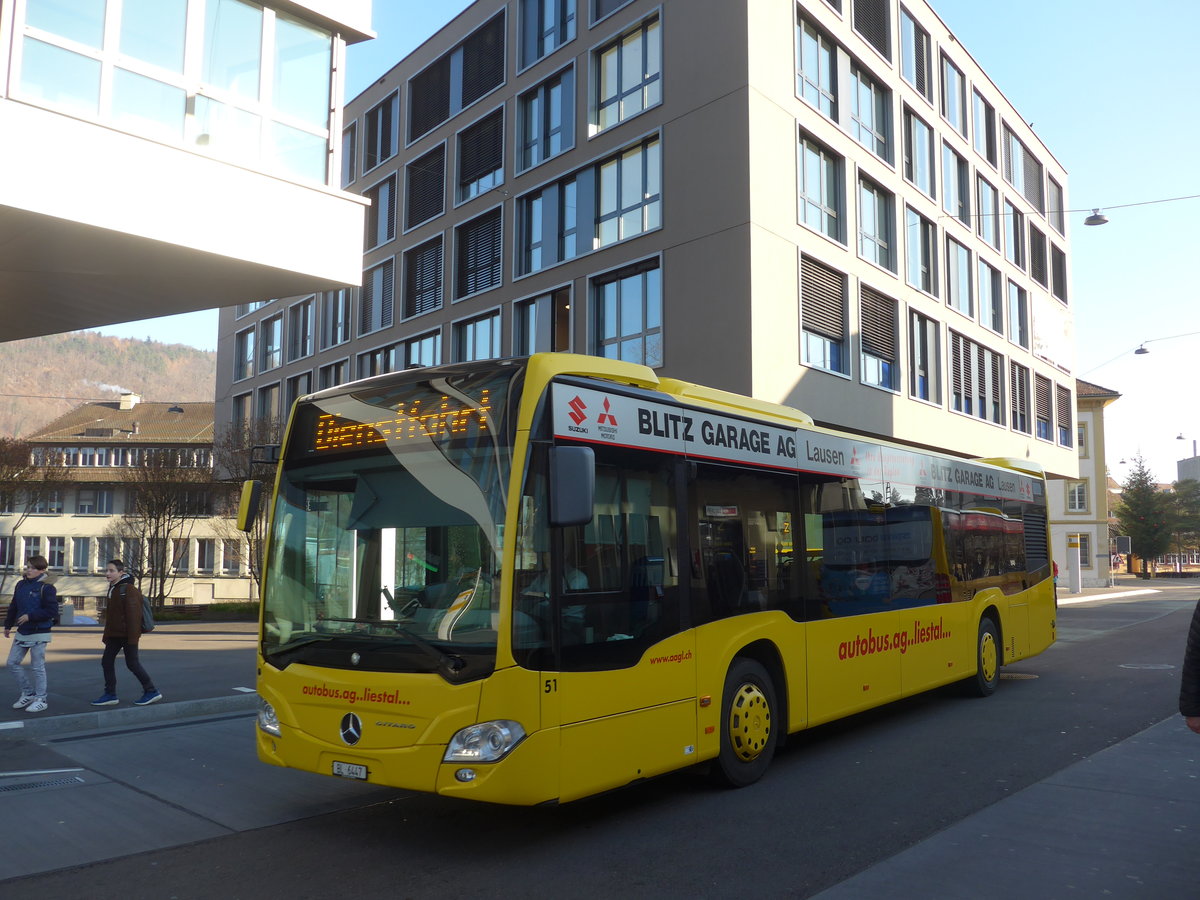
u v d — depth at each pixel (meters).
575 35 24.48
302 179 11.80
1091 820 5.77
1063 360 38.00
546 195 25.12
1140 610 27.97
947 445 27.39
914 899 4.56
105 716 9.82
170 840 5.79
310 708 5.69
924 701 10.66
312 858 5.42
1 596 56.34
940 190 28.05
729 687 6.80
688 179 21.02
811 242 21.56
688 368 20.64
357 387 6.14
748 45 20.14
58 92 9.80
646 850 5.44
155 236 10.39
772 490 7.54
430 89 30.59
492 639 5.17
